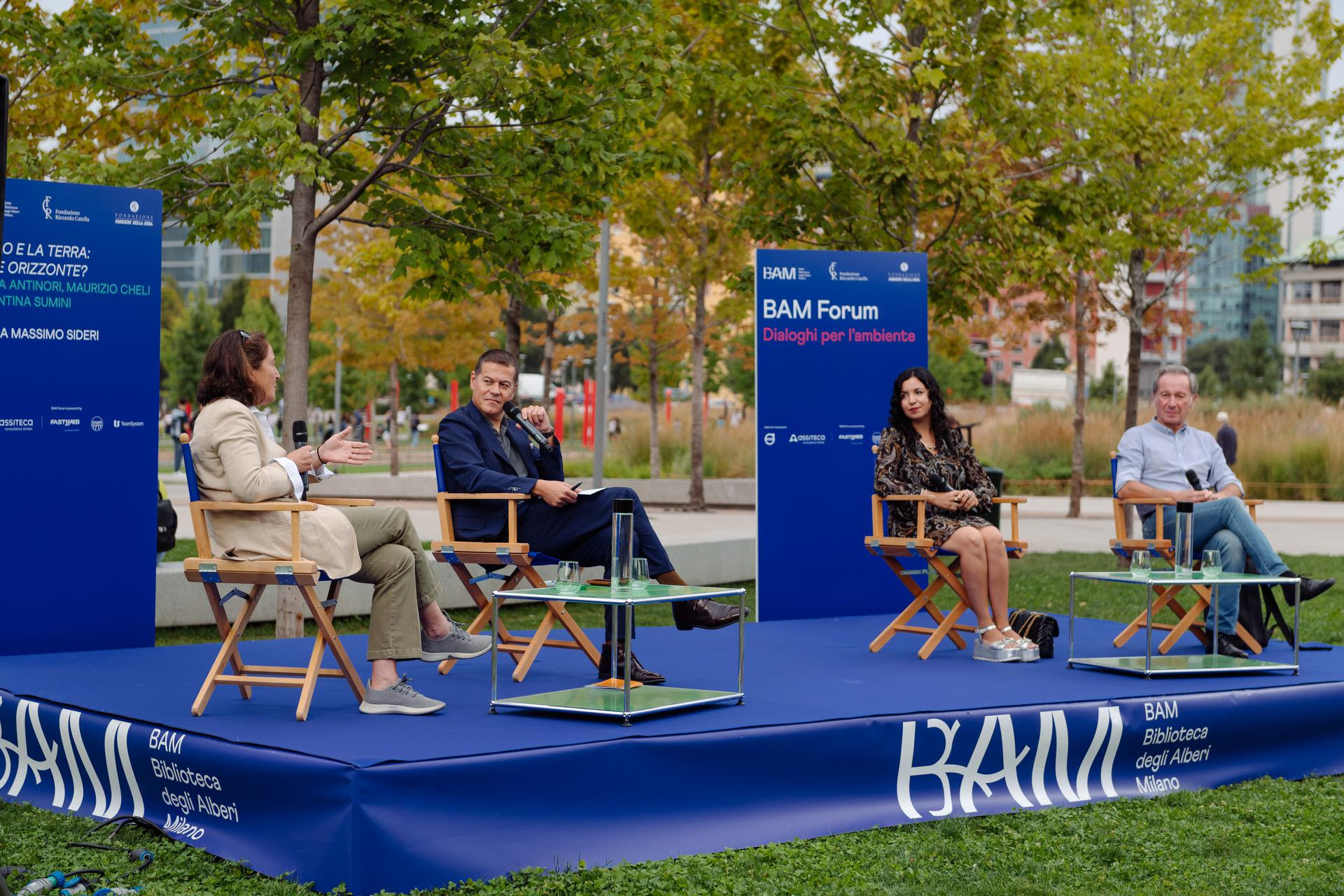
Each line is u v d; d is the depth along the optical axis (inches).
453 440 231.5
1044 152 557.0
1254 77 651.5
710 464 1002.7
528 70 320.2
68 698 201.0
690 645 281.4
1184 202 658.8
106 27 313.7
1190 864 170.6
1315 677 233.0
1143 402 1370.6
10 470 254.8
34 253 256.4
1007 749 197.0
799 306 341.1
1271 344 3265.3
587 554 225.3
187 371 2342.5
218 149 308.3
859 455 346.0
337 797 151.7
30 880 156.8
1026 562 581.3
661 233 700.7
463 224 344.2
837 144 457.1
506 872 157.2
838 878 160.9
